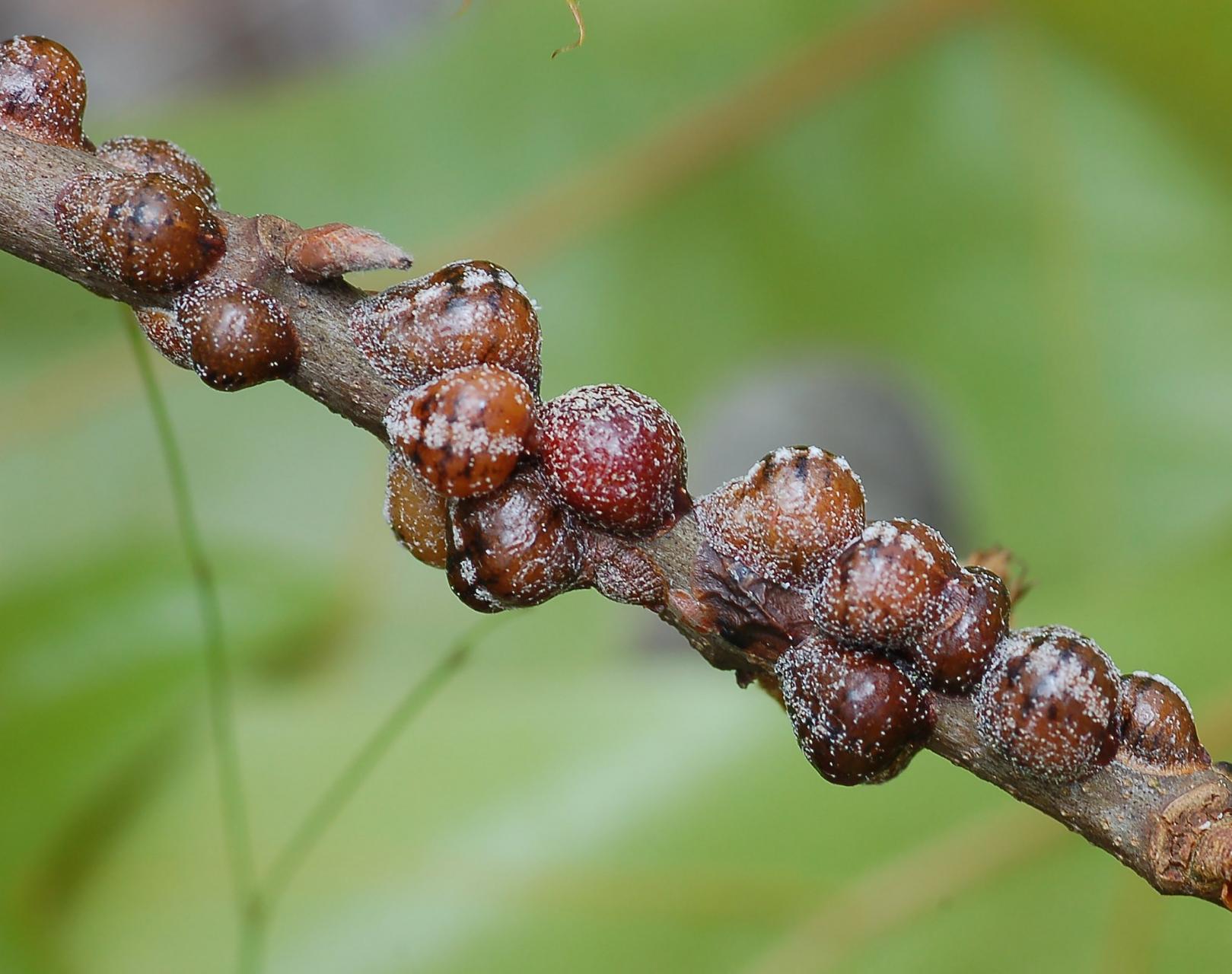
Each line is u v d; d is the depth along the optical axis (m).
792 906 0.24
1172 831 0.19
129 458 0.30
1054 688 0.19
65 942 0.26
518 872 0.25
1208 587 0.27
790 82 0.31
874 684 0.19
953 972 0.23
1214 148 0.30
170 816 0.27
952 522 0.32
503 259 0.31
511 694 0.28
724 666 0.20
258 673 0.30
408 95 0.31
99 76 0.35
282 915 0.25
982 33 0.31
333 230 0.20
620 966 0.24
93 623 0.28
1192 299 0.31
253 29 0.35
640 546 0.20
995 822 0.23
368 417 0.20
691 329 0.31
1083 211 0.31
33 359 0.30
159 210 0.20
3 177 0.20
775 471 0.19
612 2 0.31
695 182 0.31
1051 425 0.31
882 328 0.32
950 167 0.31
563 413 0.20
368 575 0.31
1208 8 0.28
